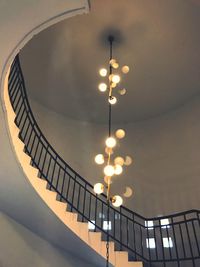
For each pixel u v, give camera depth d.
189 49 6.51
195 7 5.56
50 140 7.40
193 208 6.34
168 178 7.09
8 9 2.54
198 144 7.06
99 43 6.45
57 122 7.91
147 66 6.94
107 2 5.59
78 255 5.31
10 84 4.97
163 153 7.54
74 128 8.16
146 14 5.80
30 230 5.16
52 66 6.96
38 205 4.36
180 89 7.49
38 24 2.74
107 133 8.36
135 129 8.34
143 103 7.91
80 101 7.89
